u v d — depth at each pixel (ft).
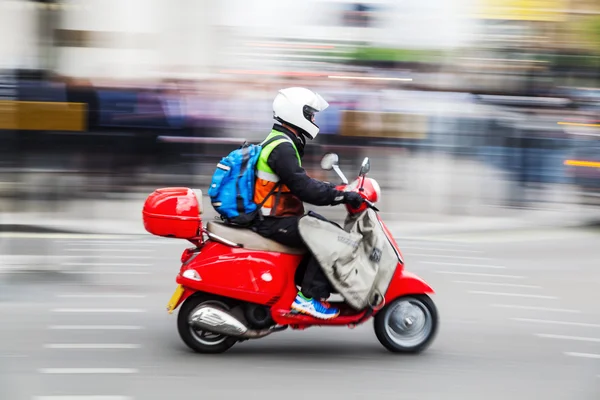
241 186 20.52
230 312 20.65
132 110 47.19
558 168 48.91
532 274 32.73
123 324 23.99
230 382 19.17
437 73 59.16
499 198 48.70
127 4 53.11
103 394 18.21
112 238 37.14
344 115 49.08
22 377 19.26
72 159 46.19
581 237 40.75
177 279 20.35
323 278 20.44
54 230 38.27
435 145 49.78
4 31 50.08
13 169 45.32
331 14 57.21
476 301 28.32
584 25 63.67
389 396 18.58
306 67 55.93
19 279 29.07
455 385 19.54
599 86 63.62
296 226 20.40
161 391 18.44
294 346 22.34
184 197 20.26
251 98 50.06
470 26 61.36
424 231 41.04
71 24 51.75
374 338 23.35
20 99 45.78
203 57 55.26
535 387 19.66
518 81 61.11
